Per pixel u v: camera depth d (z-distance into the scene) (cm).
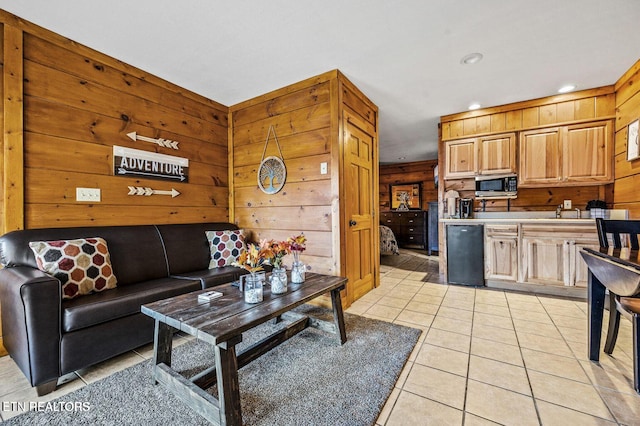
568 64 263
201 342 211
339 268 269
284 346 202
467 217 390
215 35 218
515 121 356
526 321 245
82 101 230
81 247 195
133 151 262
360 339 212
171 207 295
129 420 131
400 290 344
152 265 245
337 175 268
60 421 130
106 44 229
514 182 355
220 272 259
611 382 158
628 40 225
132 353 197
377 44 230
